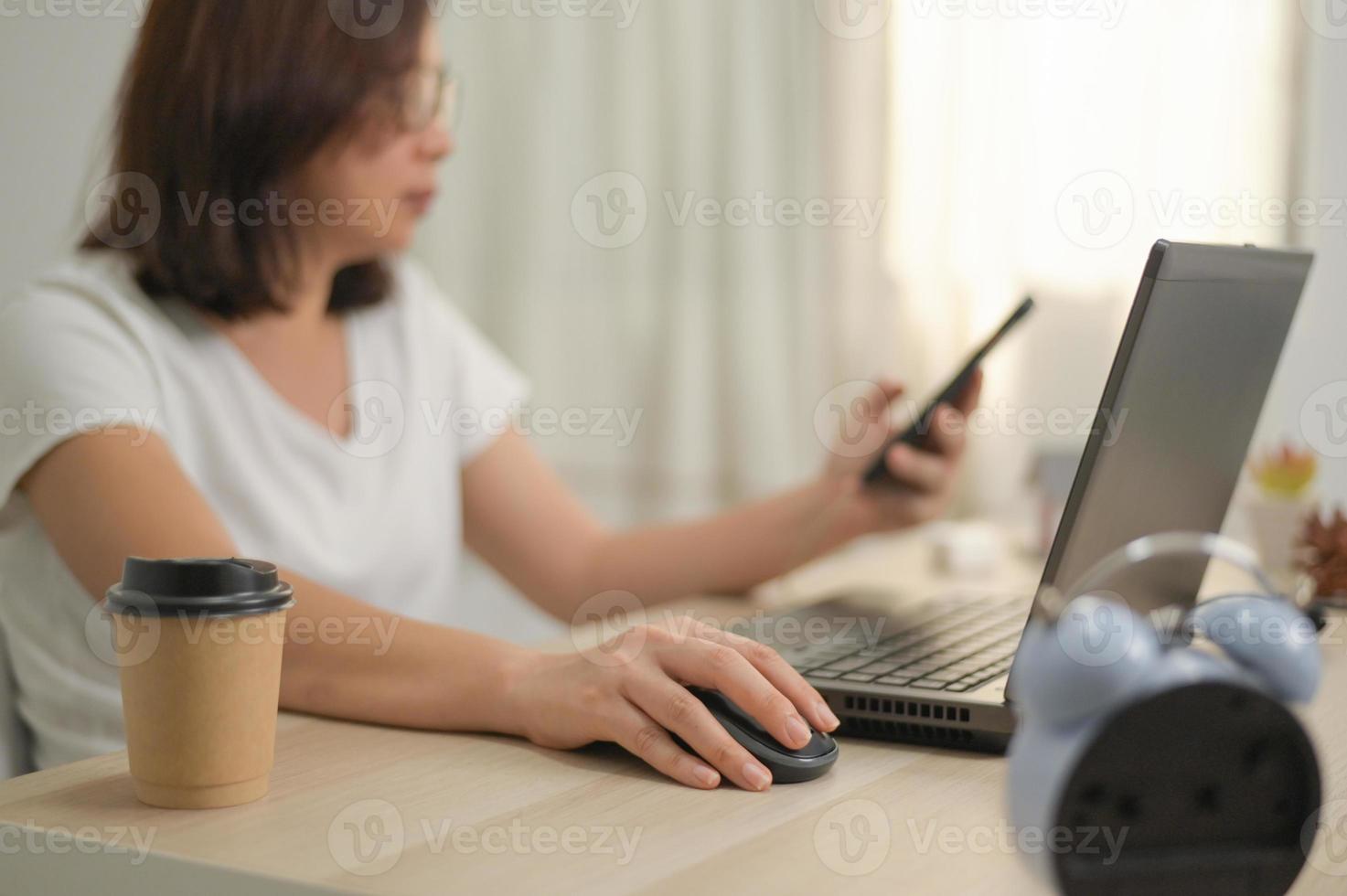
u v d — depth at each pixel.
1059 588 0.70
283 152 1.13
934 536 1.68
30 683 1.07
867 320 2.31
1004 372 2.19
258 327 1.24
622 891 0.54
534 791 0.69
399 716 0.82
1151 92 2.03
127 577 0.66
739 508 1.38
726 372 2.46
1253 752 0.44
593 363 2.59
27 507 1.04
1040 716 0.44
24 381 1.02
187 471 1.16
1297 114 1.92
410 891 0.54
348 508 1.27
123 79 1.17
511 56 2.60
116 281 1.16
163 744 0.65
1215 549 0.52
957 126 2.20
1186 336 0.70
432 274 2.71
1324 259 1.91
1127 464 0.70
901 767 0.74
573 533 1.45
